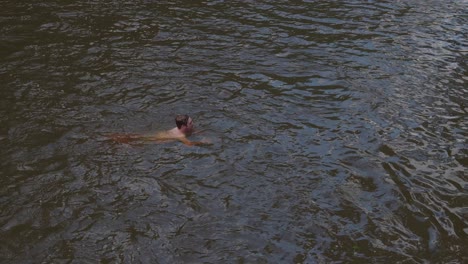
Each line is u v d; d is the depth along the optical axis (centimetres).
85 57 1138
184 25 1367
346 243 629
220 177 745
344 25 1411
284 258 599
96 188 710
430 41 1312
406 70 1135
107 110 913
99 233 627
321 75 1097
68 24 1338
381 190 733
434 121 927
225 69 1106
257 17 1457
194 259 591
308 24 1412
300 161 791
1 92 962
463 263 604
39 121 869
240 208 683
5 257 583
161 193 706
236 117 909
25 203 675
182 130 841
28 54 1140
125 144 812
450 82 1084
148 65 1107
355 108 962
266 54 1198
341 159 802
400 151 830
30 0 1520
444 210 699
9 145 798
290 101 980
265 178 747
